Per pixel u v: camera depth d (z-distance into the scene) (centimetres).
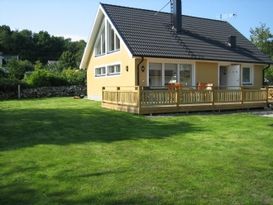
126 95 1867
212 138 1135
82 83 3788
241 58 2570
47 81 3534
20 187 659
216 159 855
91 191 637
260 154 910
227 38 2827
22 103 2502
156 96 1800
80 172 750
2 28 10031
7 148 984
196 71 2384
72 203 584
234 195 616
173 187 655
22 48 9650
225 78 2633
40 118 1594
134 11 2561
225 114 1897
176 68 2320
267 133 1237
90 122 1479
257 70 2741
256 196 612
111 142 1071
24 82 3372
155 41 2306
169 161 838
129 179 702
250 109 2166
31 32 10088
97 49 2822
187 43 2452
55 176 723
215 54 2461
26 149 971
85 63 3039
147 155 900
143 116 1708
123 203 584
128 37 2238
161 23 2561
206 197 607
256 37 4562
